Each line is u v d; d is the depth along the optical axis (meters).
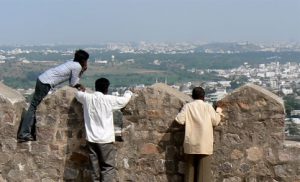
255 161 7.85
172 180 8.12
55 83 8.31
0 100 8.37
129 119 8.18
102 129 7.81
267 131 7.79
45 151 8.39
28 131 8.38
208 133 7.59
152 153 8.16
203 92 7.79
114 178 8.20
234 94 7.84
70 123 8.30
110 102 7.84
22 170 8.45
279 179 7.81
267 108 7.75
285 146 7.75
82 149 8.30
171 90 8.38
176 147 8.07
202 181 7.68
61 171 8.38
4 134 8.43
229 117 7.88
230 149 7.91
